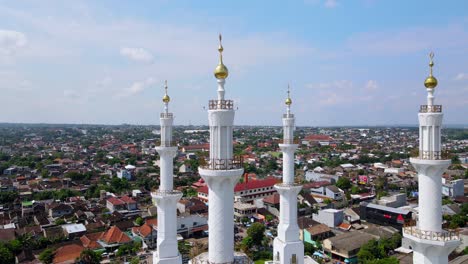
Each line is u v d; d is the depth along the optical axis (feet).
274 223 405.80
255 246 325.42
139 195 522.06
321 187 519.19
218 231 101.19
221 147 102.12
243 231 379.96
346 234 325.01
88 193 527.81
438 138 106.93
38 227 360.28
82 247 302.04
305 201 473.67
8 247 299.17
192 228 367.86
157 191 176.55
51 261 281.13
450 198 490.49
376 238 321.73
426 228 105.60
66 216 418.92
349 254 295.48
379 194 512.22
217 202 101.60
